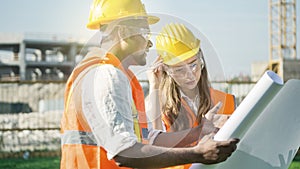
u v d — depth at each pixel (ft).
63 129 8.95
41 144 43.37
